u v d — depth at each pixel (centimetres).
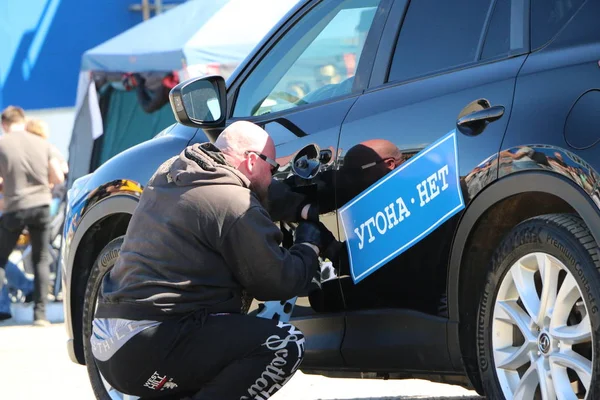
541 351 688
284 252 752
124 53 2397
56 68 4112
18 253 3131
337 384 1209
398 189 767
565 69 666
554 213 723
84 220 1050
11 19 4069
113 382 770
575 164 638
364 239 796
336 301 825
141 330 744
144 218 762
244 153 762
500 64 720
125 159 1020
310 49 892
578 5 682
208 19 2366
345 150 810
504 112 695
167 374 749
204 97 896
